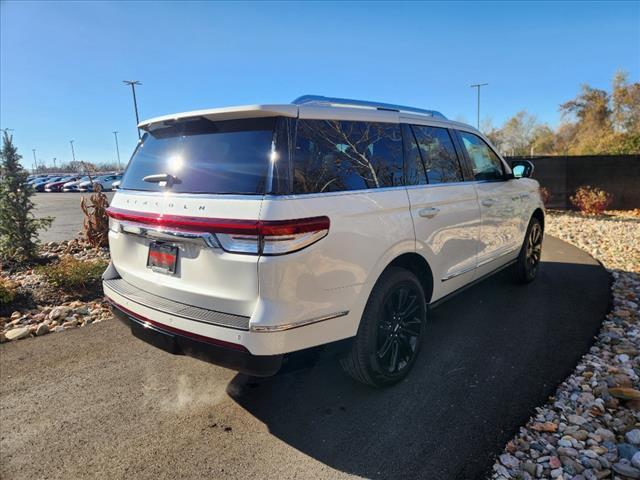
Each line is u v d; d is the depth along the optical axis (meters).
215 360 2.34
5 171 6.91
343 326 2.52
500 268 4.58
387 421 2.65
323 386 3.10
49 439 2.57
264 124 2.41
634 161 12.25
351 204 2.55
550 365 3.26
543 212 5.40
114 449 2.47
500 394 2.89
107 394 3.06
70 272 5.47
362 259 2.57
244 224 2.18
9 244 6.91
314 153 2.49
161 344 2.60
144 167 2.92
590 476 2.14
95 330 4.28
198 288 2.41
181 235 2.41
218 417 2.76
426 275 3.32
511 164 5.01
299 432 2.58
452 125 3.84
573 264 6.24
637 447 2.32
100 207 8.21
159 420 2.75
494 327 4.00
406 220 2.94
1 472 2.31
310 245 2.27
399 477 2.19
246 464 2.33
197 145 2.63
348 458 2.34
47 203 24.09
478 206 3.87
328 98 2.87
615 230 8.83
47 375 3.35
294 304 2.23
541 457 2.29
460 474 2.19
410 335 3.10
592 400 2.77
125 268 2.98
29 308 4.96
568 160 12.60
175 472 2.28
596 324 4.00
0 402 2.97
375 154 2.91
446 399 2.85
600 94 38.53
